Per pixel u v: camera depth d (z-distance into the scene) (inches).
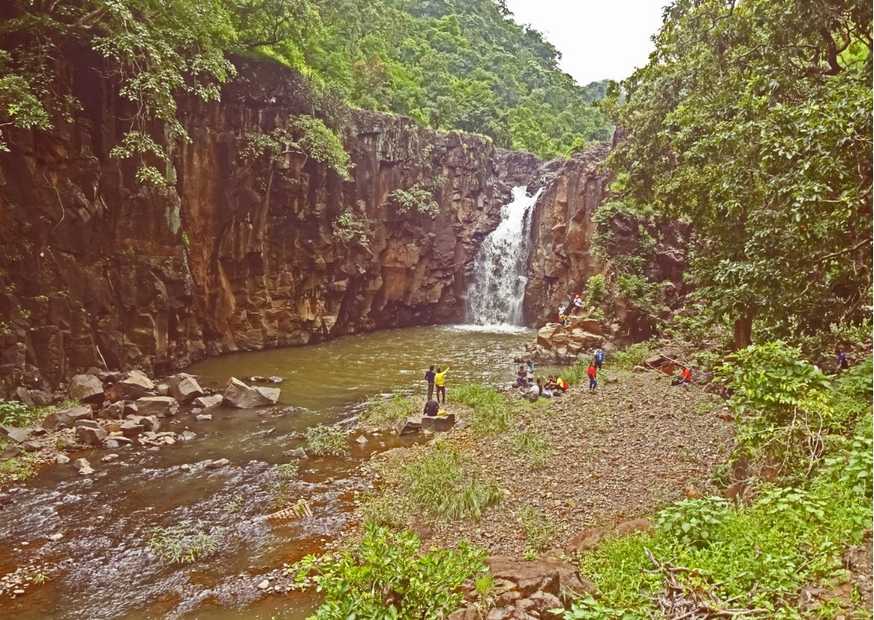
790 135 442.0
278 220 1195.9
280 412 756.6
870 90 405.1
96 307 850.8
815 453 306.8
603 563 300.8
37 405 709.3
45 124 670.5
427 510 452.1
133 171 883.4
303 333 1275.8
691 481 455.8
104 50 730.8
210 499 492.7
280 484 524.4
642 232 1243.8
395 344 1291.8
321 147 1176.8
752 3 633.6
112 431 652.1
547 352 1098.7
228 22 1032.8
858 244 414.9
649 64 911.7
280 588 359.9
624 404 695.1
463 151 1653.5
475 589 252.4
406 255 1535.4
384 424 701.3
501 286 1675.7
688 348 1008.9
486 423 659.4
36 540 422.9
